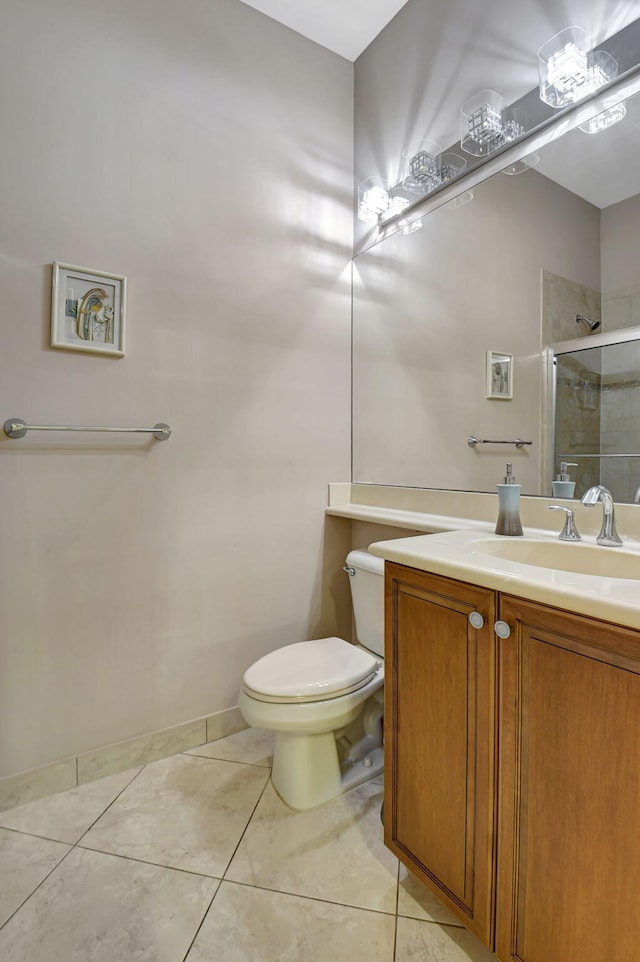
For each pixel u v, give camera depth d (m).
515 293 1.53
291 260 1.96
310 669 1.45
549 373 1.43
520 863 0.85
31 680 1.43
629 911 0.70
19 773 1.42
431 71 1.81
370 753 1.62
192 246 1.69
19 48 1.38
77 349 1.47
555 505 1.40
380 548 1.14
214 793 1.48
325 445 2.08
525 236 1.50
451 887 0.99
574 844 0.77
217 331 1.76
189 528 1.71
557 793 0.79
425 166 1.78
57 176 1.43
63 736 1.49
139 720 1.62
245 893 1.12
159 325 1.63
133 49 1.57
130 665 1.60
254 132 1.85
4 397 1.37
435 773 1.02
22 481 1.41
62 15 1.44
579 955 0.77
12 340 1.38
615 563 1.09
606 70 1.27
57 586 1.47
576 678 0.76
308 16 1.92
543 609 0.80
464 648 0.95
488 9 1.60
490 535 1.30
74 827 1.33
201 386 1.73
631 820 0.69
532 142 1.48
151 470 1.63
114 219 1.53
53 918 1.06
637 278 1.23
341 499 2.13
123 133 1.55
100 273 1.50
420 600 1.05
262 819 1.37
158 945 1.00
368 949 1.00
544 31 1.43
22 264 1.38
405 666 1.10
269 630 1.92
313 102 2.03
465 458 1.70
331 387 2.10
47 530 1.45
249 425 1.85
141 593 1.62
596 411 1.31
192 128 1.69
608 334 1.29
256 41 1.86
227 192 1.78
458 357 1.72
